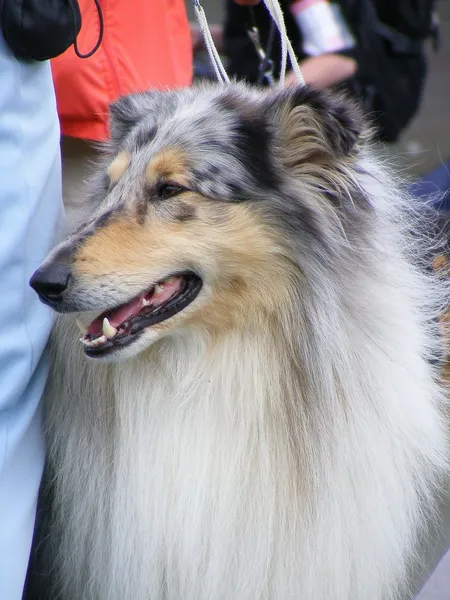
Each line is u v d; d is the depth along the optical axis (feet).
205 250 17.38
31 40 15.40
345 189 17.98
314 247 17.79
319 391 17.72
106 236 17.12
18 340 16.05
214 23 61.82
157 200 17.58
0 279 15.61
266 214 17.61
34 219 16.63
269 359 17.90
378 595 18.37
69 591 19.10
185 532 17.70
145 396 18.11
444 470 20.92
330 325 17.71
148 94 19.63
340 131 17.40
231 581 17.75
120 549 18.12
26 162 15.99
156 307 17.44
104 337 16.92
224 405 17.89
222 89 19.33
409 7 31.78
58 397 18.57
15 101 15.67
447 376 21.94
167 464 17.94
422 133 54.60
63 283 16.33
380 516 17.97
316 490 17.61
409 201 20.34
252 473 17.74
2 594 16.25
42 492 19.22
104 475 18.37
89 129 21.81
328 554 17.72
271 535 17.65
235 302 17.80
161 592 18.21
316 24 29.07
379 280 18.49
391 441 18.06
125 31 21.38
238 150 17.75
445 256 21.50
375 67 30.68
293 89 18.29
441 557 21.33
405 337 18.66
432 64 68.64
